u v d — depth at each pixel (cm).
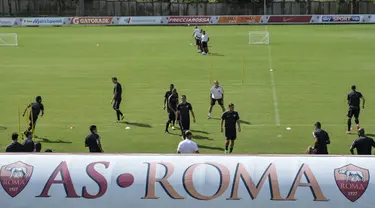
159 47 9938
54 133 4503
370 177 2386
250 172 2420
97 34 12400
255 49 9594
